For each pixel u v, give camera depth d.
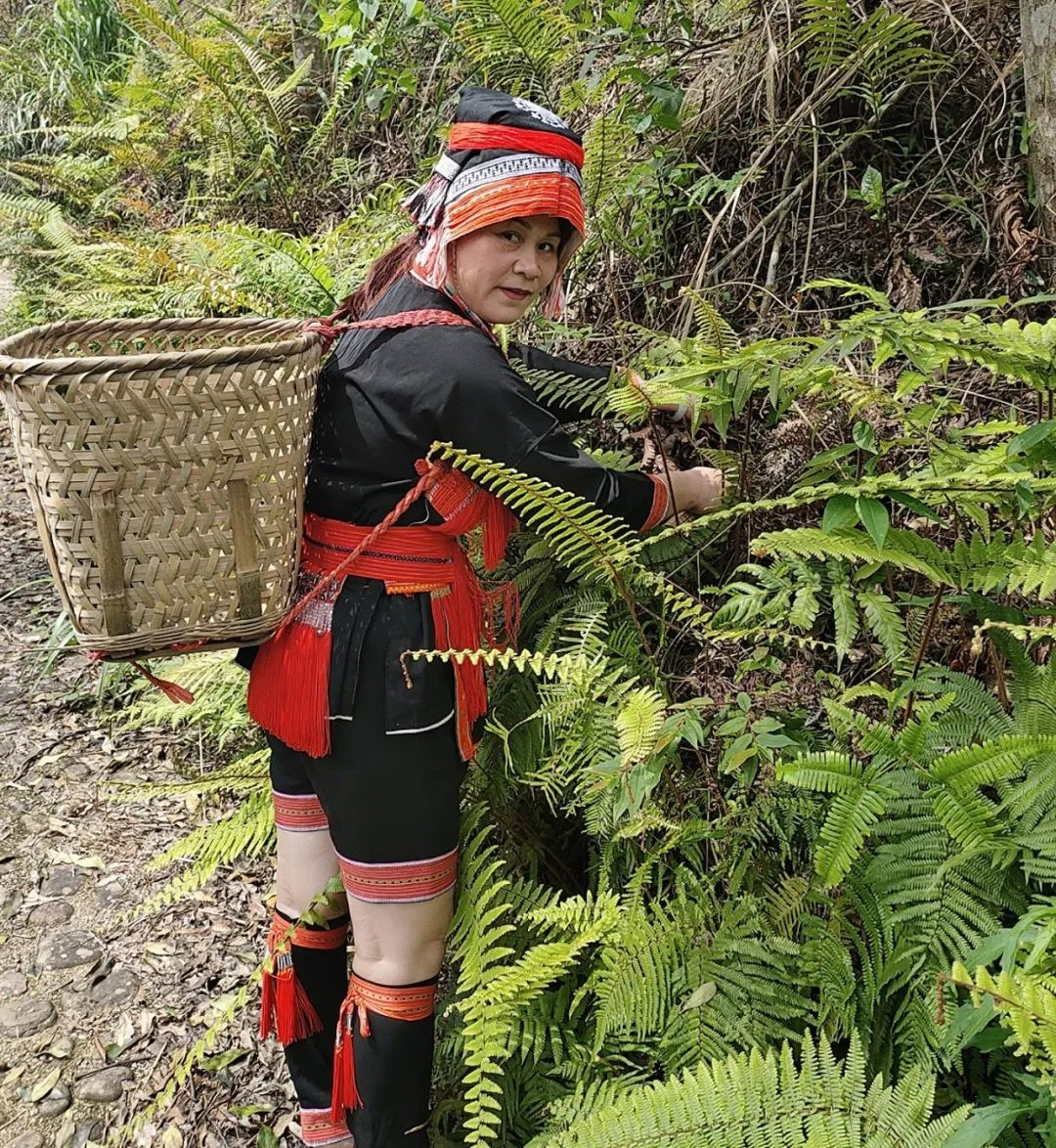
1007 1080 1.45
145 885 2.72
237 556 1.45
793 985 1.63
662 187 2.46
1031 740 1.40
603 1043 1.77
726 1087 1.42
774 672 1.71
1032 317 1.94
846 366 2.01
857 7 2.41
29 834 2.91
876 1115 1.36
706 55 2.69
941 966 1.44
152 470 1.37
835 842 1.42
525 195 1.48
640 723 1.58
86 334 1.70
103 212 5.89
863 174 2.29
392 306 1.62
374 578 1.57
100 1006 2.37
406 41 3.95
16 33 9.34
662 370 1.88
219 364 1.35
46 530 1.40
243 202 5.04
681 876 1.75
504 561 2.14
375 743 1.58
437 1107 1.96
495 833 2.10
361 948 1.72
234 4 6.39
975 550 1.47
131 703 3.43
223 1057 2.23
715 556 1.99
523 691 2.02
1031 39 1.88
